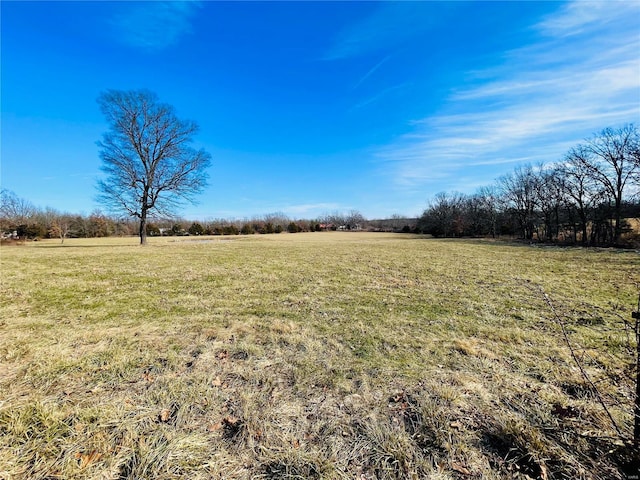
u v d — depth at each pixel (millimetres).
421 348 3807
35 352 3557
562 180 26219
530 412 2400
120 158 22312
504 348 3812
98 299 6266
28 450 1958
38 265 11453
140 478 1768
